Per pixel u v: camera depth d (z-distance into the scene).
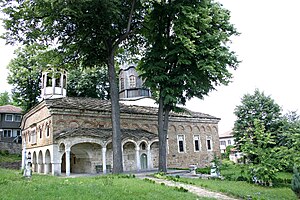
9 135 59.19
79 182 14.65
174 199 11.58
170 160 35.34
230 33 24.72
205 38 22.48
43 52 23.56
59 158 24.38
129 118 31.41
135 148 27.03
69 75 47.75
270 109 40.88
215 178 22.28
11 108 61.44
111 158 28.31
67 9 17.73
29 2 19.45
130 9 22.45
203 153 39.75
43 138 27.41
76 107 26.77
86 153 26.88
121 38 23.14
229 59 23.12
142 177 19.31
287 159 21.41
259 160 21.50
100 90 50.47
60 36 22.56
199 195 13.44
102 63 26.52
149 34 24.78
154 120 33.69
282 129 36.25
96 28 21.97
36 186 12.76
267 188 19.75
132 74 38.75
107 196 11.09
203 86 24.22
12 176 18.67
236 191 15.54
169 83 23.80
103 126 28.59
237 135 41.69
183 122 38.16
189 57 22.66
